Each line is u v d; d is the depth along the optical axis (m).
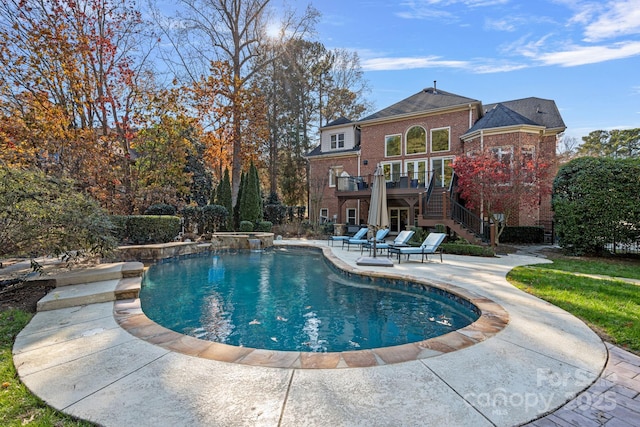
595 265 8.73
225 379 2.74
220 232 17.42
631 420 2.22
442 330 4.77
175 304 6.04
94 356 3.19
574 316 4.39
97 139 14.19
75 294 5.17
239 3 21.39
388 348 3.38
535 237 14.93
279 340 4.39
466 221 13.62
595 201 10.04
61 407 2.34
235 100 21.14
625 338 3.61
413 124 20.02
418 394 2.51
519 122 15.25
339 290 7.10
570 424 2.18
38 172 6.05
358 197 19.27
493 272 7.64
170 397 2.47
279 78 28.12
